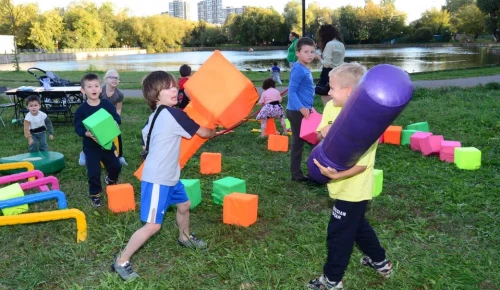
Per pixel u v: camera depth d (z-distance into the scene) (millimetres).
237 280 3318
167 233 4070
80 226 3934
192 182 4816
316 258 3629
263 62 40875
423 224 4238
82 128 4766
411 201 4859
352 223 2918
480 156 5945
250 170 6254
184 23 105312
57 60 58781
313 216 4531
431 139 6543
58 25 80438
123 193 4672
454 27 91062
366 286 3232
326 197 5094
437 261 3547
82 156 5809
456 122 8859
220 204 4926
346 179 2873
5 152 7523
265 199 5031
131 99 13461
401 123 9039
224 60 3648
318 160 2754
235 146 7723
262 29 85375
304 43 5238
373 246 3154
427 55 46000
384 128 2451
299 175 5637
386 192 5176
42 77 12141
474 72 20000
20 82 20891
